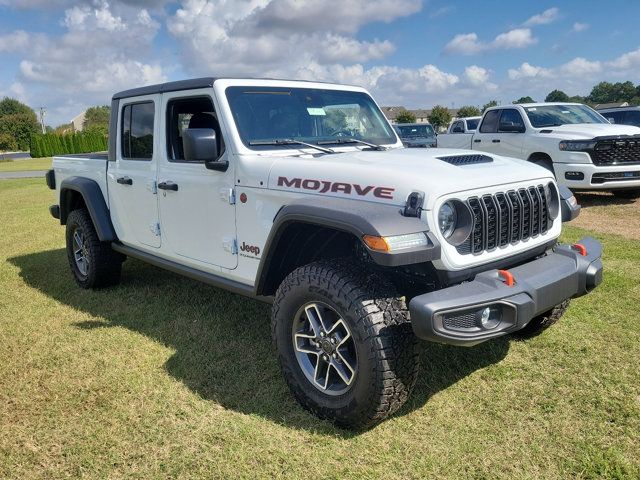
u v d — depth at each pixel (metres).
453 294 2.53
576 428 2.82
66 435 2.88
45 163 37.72
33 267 6.37
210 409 3.10
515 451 2.66
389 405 2.70
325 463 2.61
